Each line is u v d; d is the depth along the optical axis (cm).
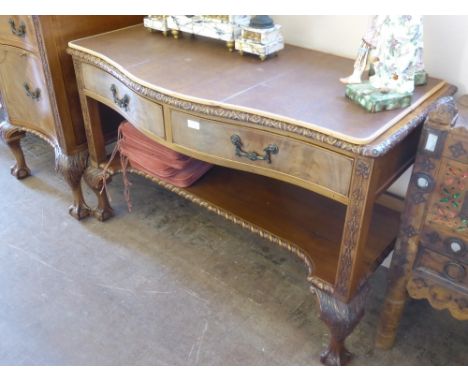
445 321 137
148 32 155
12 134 186
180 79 121
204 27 140
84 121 156
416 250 107
